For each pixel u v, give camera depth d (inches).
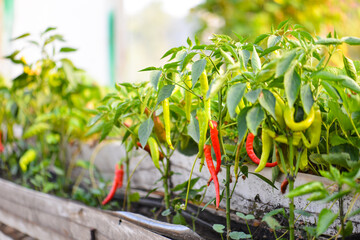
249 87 33.4
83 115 75.3
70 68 66.2
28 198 63.7
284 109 31.8
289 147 33.9
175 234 38.4
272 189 43.5
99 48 144.2
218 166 36.9
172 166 58.5
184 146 50.0
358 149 34.2
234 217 49.1
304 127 30.3
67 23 145.5
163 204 59.7
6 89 72.5
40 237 61.3
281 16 93.5
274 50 35.2
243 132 30.9
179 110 43.2
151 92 43.1
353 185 25.7
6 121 82.6
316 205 39.6
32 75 68.4
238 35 38.5
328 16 92.4
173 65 36.2
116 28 141.3
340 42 29.5
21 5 143.5
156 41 163.8
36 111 78.5
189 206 55.8
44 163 71.3
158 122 45.7
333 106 32.5
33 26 146.8
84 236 50.9
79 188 73.7
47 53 65.1
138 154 61.0
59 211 55.9
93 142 74.7
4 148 87.0
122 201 66.1
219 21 102.4
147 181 63.8
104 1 142.6
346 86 28.6
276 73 28.0
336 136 34.0
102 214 47.7
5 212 71.7
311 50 30.1
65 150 81.4
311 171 41.0
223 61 37.9
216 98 45.7
